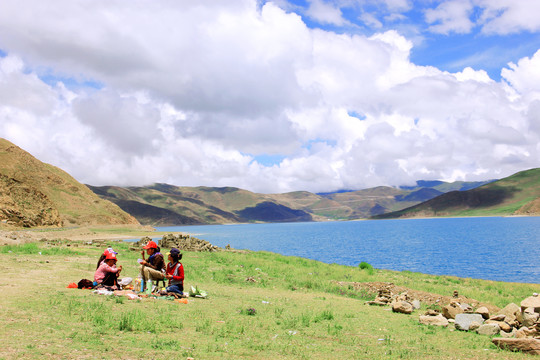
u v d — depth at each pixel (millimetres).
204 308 10852
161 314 9227
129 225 161125
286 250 76750
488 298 20547
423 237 112688
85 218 148000
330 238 125250
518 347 8398
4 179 104125
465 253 62562
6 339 6031
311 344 8109
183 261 25656
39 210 104625
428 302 18359
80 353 5840
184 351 6598
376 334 9844
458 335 10188
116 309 9109
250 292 15922
